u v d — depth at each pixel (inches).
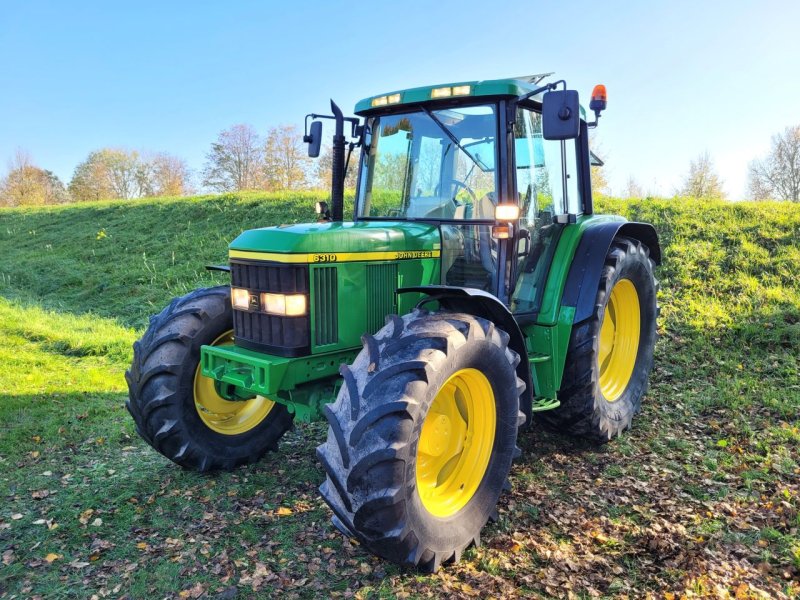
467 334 120.0
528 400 143.8
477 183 152.6
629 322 195.9
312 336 134.0
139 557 125.7
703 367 228.1
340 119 172.4
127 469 169.0
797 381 207.9
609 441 179.5
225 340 164.9
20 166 1971.0
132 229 634.8
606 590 111.5
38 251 623.8
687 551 121.9
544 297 167.6
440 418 127.9
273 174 1503.4
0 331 337.4
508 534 132.7
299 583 116.1
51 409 217.8
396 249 145.7
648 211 394.9
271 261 132.6
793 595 108.4
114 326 371.2
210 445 162.9
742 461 161.0
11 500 150.7
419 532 112.7
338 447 110.1
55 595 113.9
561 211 179.5
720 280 297.7
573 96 127.0
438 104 156.9
